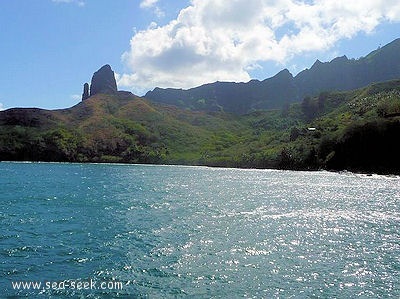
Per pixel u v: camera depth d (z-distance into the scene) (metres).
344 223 36.59
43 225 33.78
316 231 32.75
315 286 19.84
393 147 121.44
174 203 49.12
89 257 24.11
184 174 116.81
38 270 21.38
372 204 49.75
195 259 24.02
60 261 23.14
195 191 64.56
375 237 30.94
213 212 41.91
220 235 30.61
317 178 99.00
